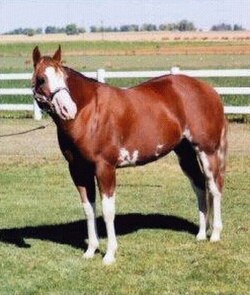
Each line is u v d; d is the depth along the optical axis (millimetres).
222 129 8312
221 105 8344
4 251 8250
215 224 8375
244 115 19656
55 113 7168
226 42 94812
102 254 8008
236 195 10961
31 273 7406
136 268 7449
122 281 7055
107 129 7410
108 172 7496
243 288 6812
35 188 11992
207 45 85312
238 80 31438
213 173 8234
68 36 132500
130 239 8625
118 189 11688
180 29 171250
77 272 7375
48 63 7082
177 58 61750
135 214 9992
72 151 7457
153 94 7902
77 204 10758
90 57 66938
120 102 7555
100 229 9289
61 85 7016
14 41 106062
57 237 8914
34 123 19797
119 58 63938
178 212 10070
